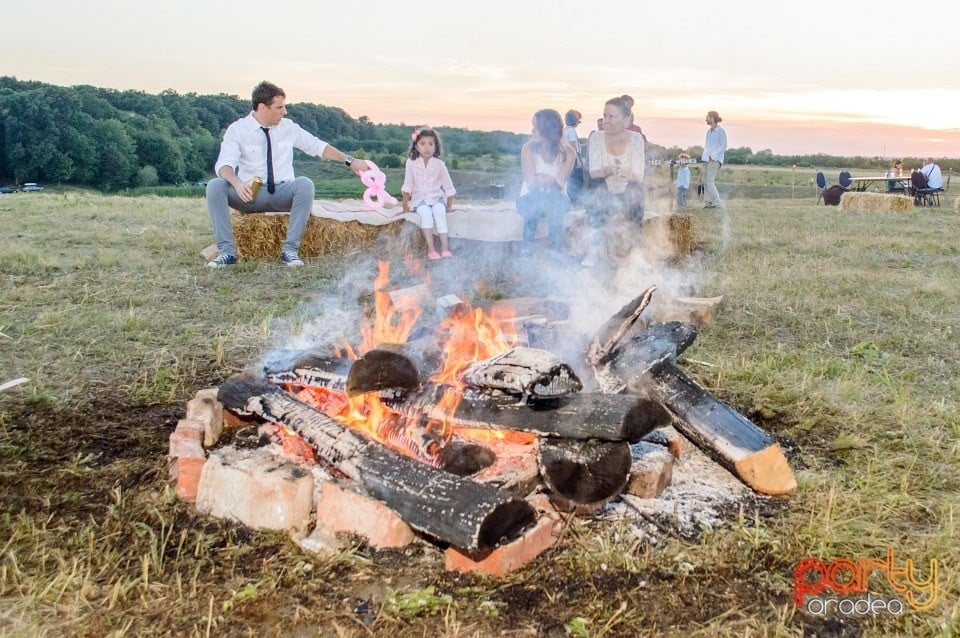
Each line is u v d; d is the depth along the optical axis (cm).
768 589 227
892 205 1566
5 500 269
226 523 256
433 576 229
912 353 493
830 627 212
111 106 8456
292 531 248
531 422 258
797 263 822
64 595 215
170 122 9006
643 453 291
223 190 725
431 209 807
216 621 208
